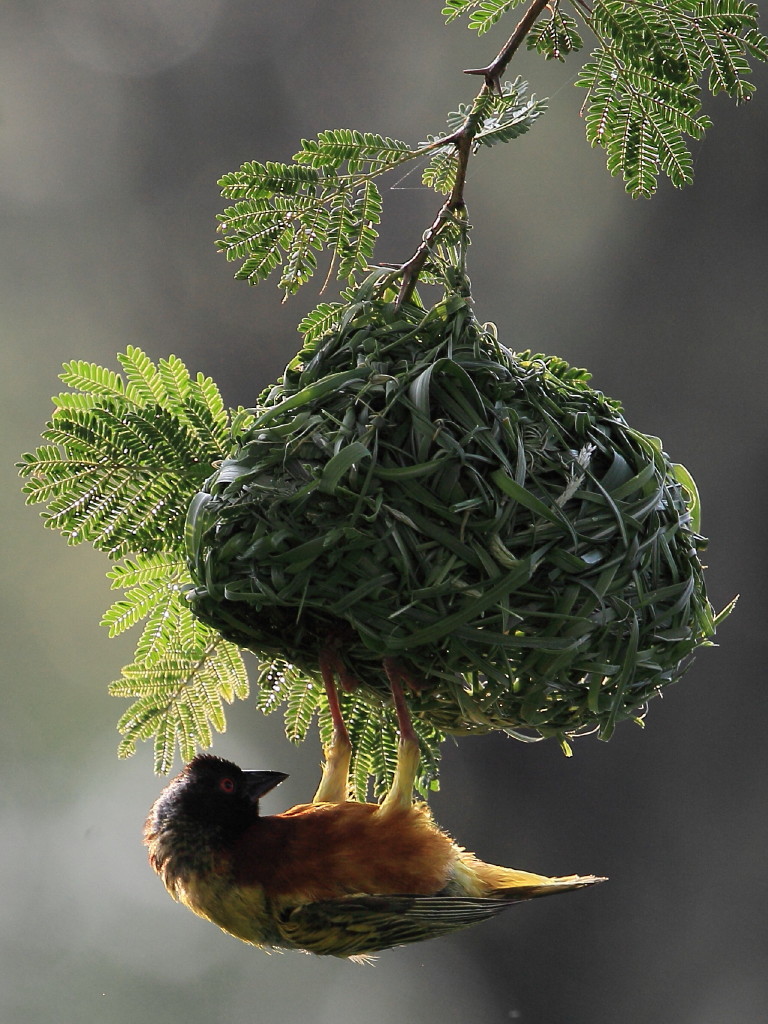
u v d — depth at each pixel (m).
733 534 6.45
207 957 6.56
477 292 6.99
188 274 7.37
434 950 6.62
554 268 6.94
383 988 6.73
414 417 3.64
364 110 7.45
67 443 3.69
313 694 3.72
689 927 6.24
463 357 3.66
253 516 3.65
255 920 3.71
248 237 3.70
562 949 6.41
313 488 3.64
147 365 3.70
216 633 3.72
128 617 3.71
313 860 3.70
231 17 7.75
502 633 3.64
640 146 3.71
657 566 3.66
